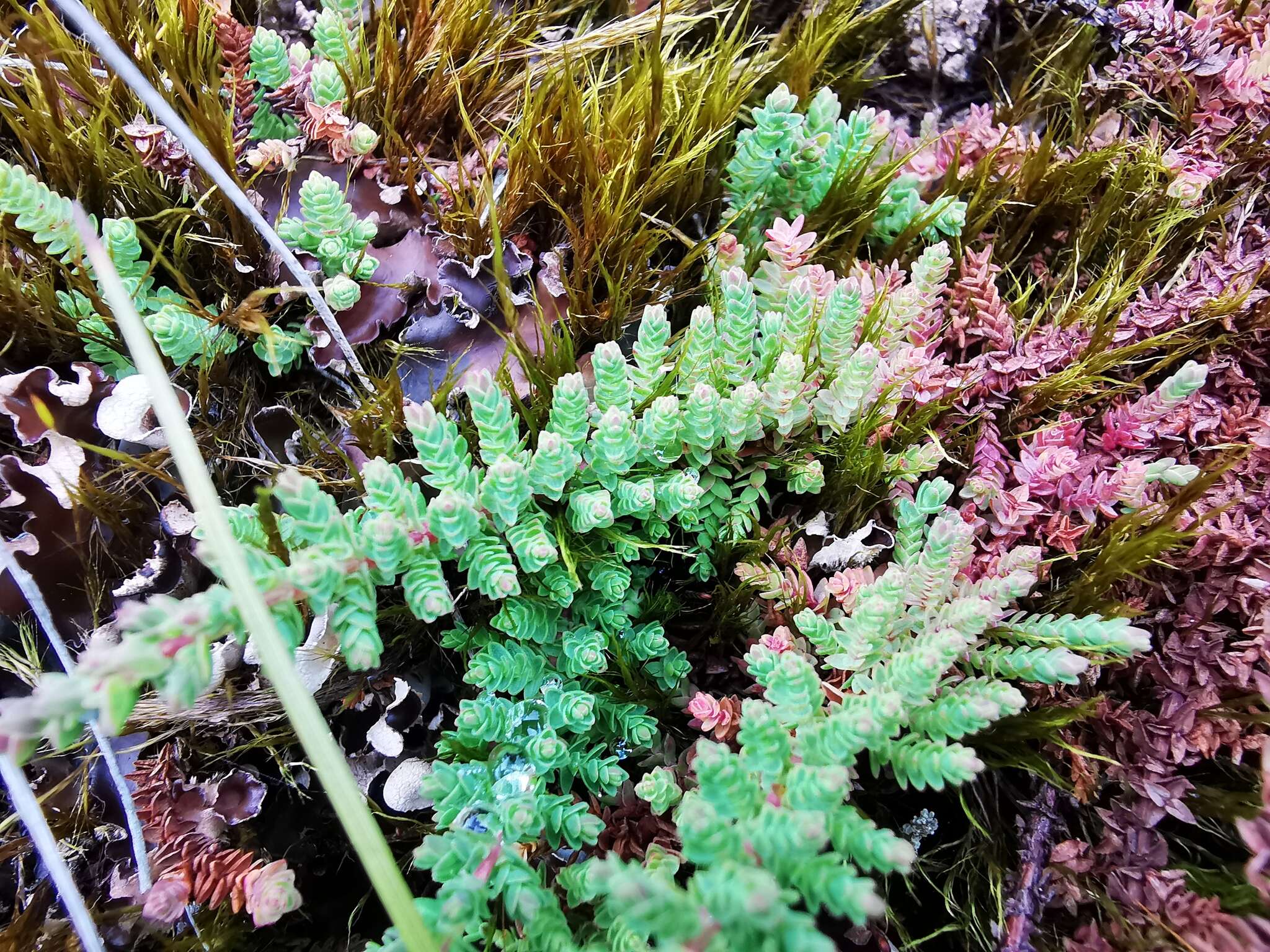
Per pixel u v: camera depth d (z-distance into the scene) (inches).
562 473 6.3
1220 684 7.0
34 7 8.1
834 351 7.1
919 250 8.8
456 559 6.9
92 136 7.3
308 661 6.8
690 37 9.9
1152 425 7.5
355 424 6.9
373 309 7.6
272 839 6.9
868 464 7.3
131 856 6.8
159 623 4.7
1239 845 6.8
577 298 7.6
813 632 6.5
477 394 6.0
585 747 6.9
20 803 6.1
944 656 5.6
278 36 8.3
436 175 7.5
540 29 9.2
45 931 6.6
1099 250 9.0
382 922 7.1
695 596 7.5
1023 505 7.3
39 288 7.1
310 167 8.0
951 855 7.1
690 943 4.5
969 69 10.0
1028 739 7.1
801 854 5.0
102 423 6.9
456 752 6.7
